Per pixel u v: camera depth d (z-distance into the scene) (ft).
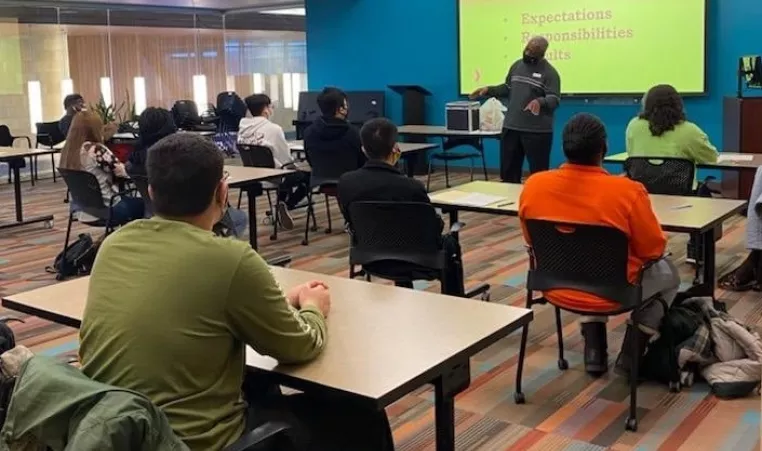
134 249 5.41
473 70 29.96
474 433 9.49
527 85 22.44
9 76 33.78
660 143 14.96
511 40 28.84
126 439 4.31
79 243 17.46
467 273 16.56
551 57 27.94
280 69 44.50
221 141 36.06
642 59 26.03
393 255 11.41
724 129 22.99
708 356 10.50
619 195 9.32
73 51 36.19
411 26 31.55
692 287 11.82
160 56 40.04
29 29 34.30
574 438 9.29
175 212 5.49
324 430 6.16
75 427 4.39
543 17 27.94
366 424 6.25
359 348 6.08
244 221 17.15
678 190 14.12
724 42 24.48
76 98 29.40
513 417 9.89
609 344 12.18
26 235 21.65
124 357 5.14
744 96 21.97
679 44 25.22
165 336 5.12
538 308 13.99
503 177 23.48
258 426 5.65
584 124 9.55
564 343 12.36
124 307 5.21
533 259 10.38
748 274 14.53
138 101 39.34
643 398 10.28
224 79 43.09
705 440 9.12
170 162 5.44
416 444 9.29
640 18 25.85
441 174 30.40
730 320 10.71
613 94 26.76
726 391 10.13
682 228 10.34
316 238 20.45
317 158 19.15
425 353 5.95
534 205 9.96
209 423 5.21
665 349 10.45
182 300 5.17
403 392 5.41
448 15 30.42
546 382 10.92
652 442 9.12
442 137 27.25
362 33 33.04
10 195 28.60
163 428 4.55
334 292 7.66
